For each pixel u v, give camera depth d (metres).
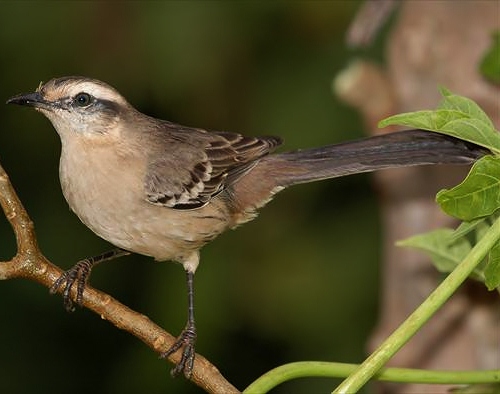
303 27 14.17
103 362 14.41
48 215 14.46
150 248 9.22
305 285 14.14
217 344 13.69
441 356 9.45
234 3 13.64
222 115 14.16
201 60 13.50
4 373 14.29
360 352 13.78
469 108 6.18
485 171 5.85
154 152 9.14
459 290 9.31
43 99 8.98
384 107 9.97
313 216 14.60
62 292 8.00
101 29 13.59
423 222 9.95
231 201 9.56
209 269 13.73
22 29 13.57
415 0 9.74
